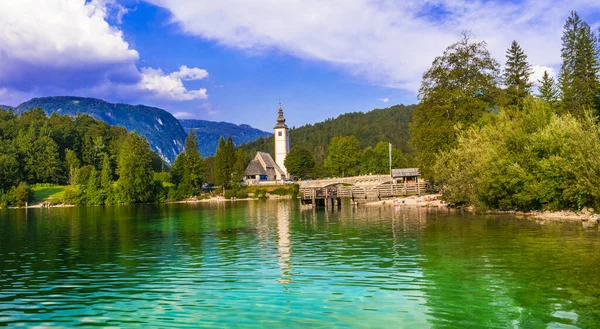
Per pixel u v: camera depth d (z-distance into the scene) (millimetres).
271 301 15977
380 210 60344
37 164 152125
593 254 22719
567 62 70625
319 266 22000
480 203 49125
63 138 183375
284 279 19344
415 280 18594
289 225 43938
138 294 17484
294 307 15211
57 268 23375
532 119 46156
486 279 18391
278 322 13750
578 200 38500
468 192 52188
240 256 25625
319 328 13141
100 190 120938
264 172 176750
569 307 14516
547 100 74125
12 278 20891
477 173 49438
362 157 166500
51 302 16594
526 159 43469
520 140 44656
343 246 28297
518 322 13273
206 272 21297
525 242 27062
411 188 79875
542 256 22625
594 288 16578
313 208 72312
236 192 135375
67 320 14484
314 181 117938
